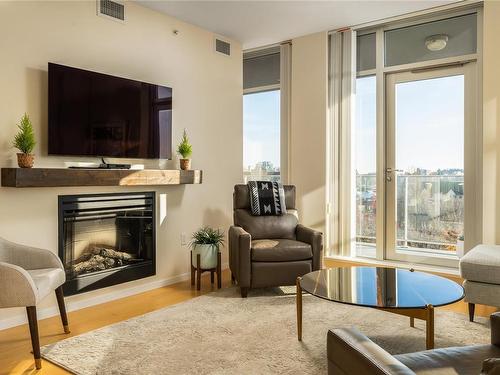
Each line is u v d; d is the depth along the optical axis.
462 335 2.75
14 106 3.05
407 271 2.97
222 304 3.45
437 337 2.72
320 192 5.17
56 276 2.72
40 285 2.46
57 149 3.25
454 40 4.45
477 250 3.27
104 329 2.90
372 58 5.01
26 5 3.11
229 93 5.01
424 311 2.14
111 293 3.70
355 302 2.23
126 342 2.67
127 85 3.77
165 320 3.07
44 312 3.21
